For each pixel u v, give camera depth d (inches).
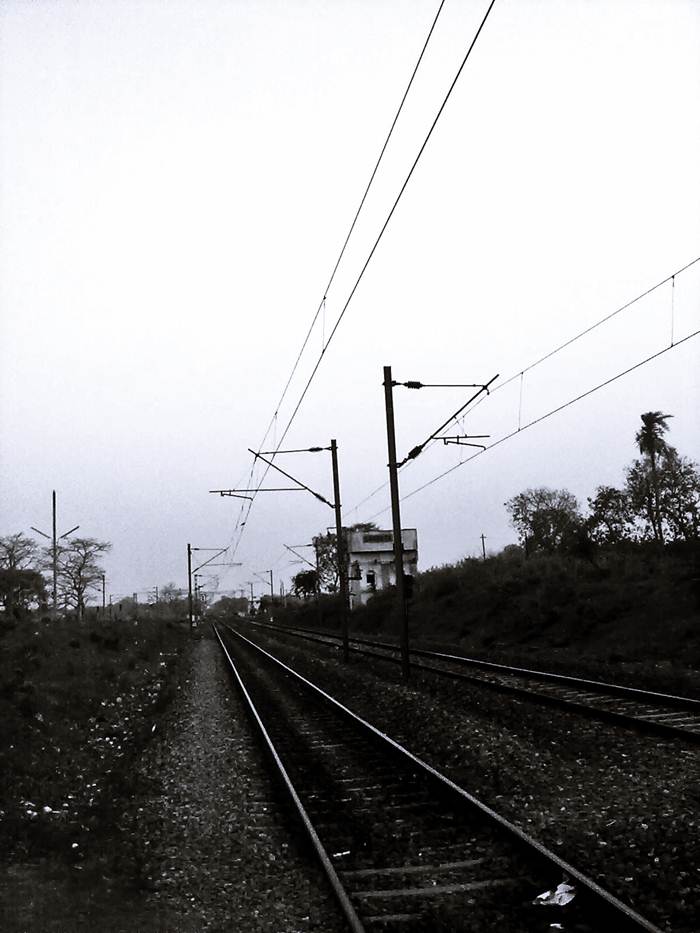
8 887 278.7
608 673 836.6
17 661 921.5
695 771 401.7
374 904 244.4
